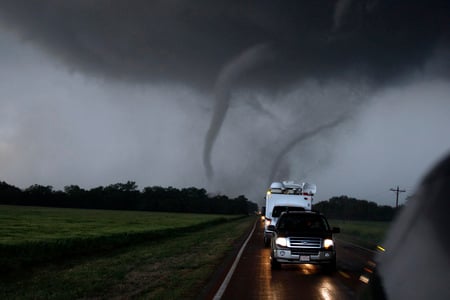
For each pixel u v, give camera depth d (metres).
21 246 21.55
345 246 30.16
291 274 16.06
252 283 13.79
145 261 19.67
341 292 12.36
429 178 1.73
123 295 11.78
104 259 20.59
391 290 1.87
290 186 29.66
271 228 18.19
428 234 1.65
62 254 22.06
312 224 18.06
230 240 33.62
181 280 14.20
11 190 166.12
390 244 1.98
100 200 183.12
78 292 12.08
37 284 13.70
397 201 54.38
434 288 1.55
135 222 63.81
